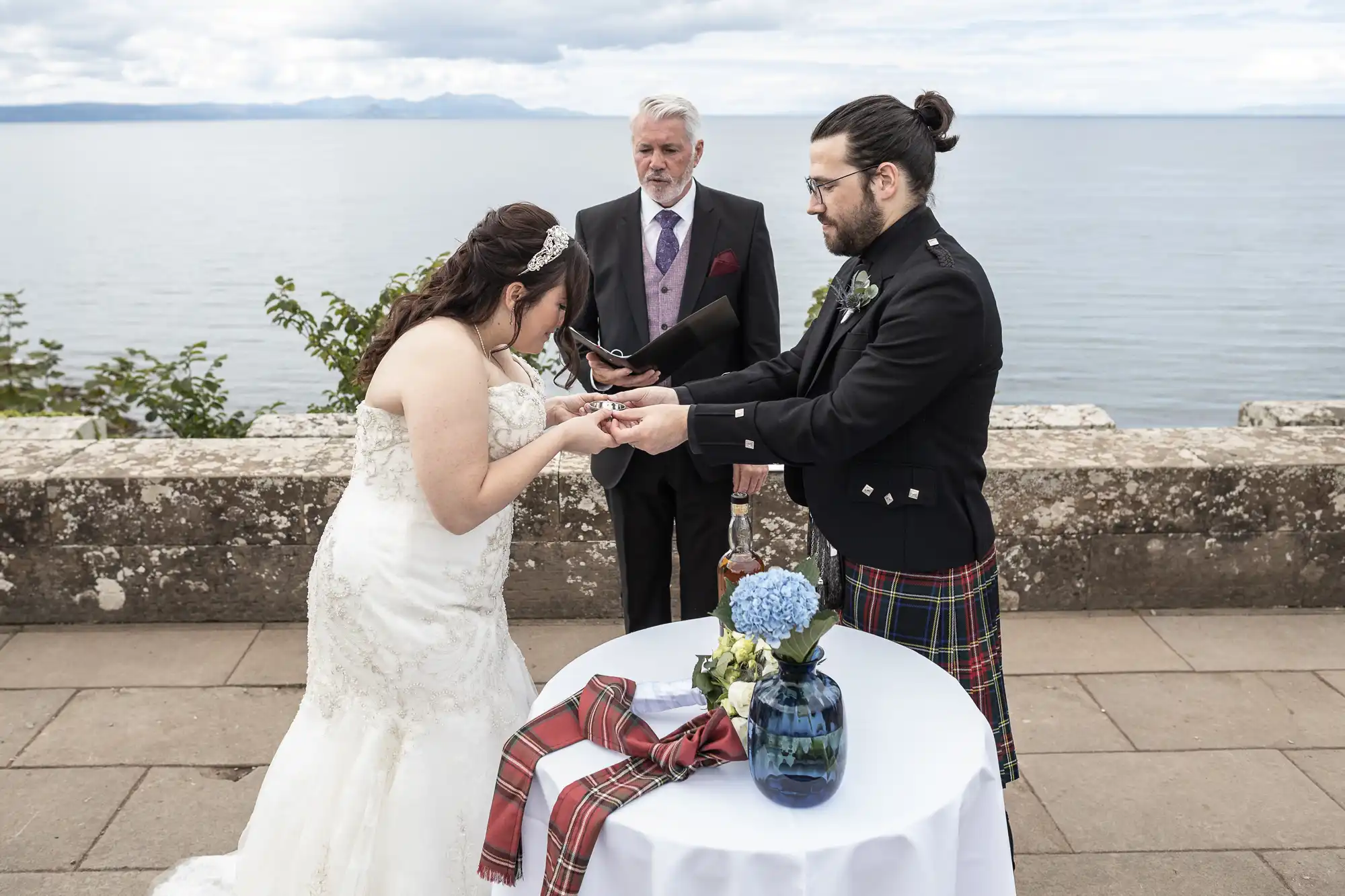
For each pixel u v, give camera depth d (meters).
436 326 2.02
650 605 3.18
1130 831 2.56
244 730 3.00
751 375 2.44
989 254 60.06
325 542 2.16
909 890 1.49
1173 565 3.61
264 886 2.16
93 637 3.52
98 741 2.94
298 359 30.78
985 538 2.06
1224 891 2.35
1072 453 3.64
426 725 2.12
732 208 3.01
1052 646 3.44
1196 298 44.97
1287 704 3.10
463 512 1.99
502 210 2.09
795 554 3.59
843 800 1.54
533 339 2.15
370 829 2.10
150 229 74.81
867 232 2.03
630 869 1.51
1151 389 28.67
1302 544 3.59
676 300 3.03
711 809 1.53
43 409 5.24
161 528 3.52
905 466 2.02
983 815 1.67
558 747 1.69
